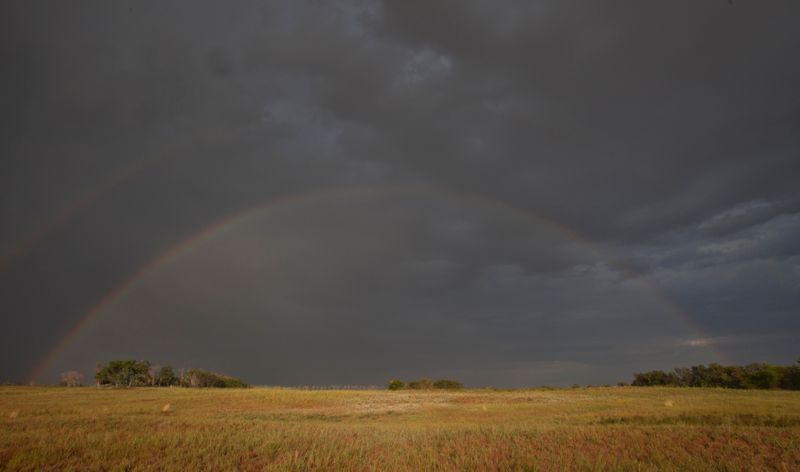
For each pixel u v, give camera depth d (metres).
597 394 52.84
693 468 12.64
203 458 12.95
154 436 15.72
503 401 44.44
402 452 14.27
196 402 42.12
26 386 77.50
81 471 11.30
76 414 27.45
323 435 17.14
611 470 12.13
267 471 11.91
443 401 45.78
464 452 14.59
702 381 80.19
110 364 90.69
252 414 30.59
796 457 14.05
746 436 17.12
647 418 24.72
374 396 53.75
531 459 13.41
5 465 11.74
